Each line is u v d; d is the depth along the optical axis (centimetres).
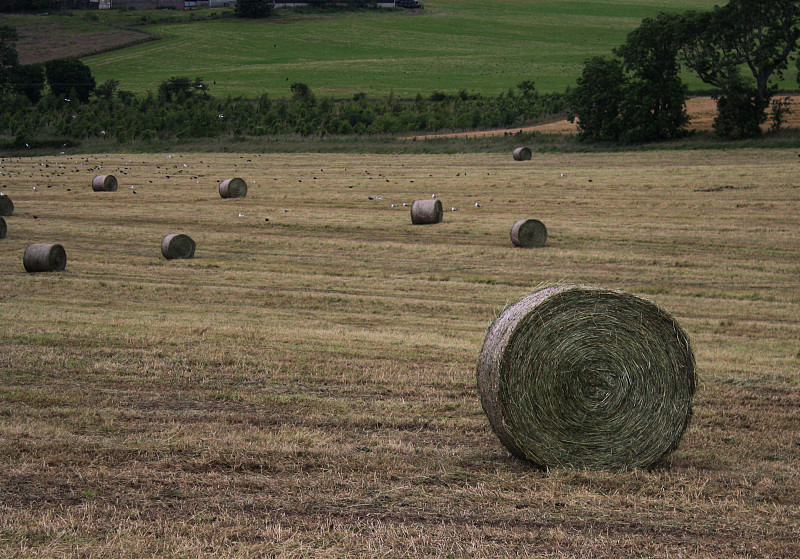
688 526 1517
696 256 5384
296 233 6544
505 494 1647
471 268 5212
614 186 8394
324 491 1644
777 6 13238
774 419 2259
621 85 13312
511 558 1372
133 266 5416
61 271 5253
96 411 2208
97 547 1378
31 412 2181
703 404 2403
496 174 9738
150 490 1631
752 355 3145
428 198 8162
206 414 2202
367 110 17725
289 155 13162
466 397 2430
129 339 3095
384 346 3112
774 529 1504
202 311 4078
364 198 8231
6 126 17825
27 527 1447
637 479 1775
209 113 17075
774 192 7556
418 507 1580
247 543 1409
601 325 1864
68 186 9562
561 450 1842
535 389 1836
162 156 13350
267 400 2350
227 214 7488
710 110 15362
